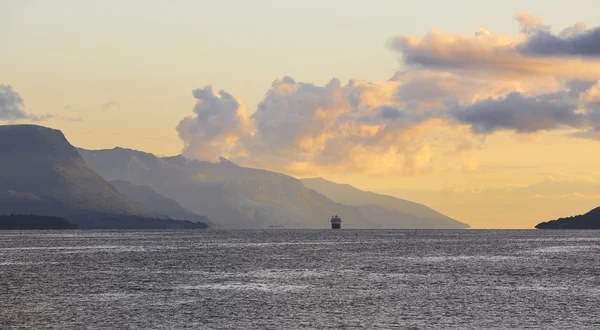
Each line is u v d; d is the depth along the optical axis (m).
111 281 144.12
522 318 98.62
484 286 134.12
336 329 91.25
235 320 97.19
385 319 97.75
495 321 96.44
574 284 137.75
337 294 122.12
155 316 100.25
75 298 118.00
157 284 138.50
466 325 93.88
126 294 122.94
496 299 115.81
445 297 118.25
